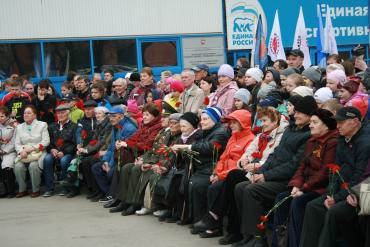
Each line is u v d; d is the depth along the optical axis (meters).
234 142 5.81
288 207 4.85
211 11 14.21
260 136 5.57
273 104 5.74
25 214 7.26
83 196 8.23
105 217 6.84
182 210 6.15
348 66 7.14
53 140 8.57
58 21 12.90
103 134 7.89
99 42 13.30
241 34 14.49
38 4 12.70
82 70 13.20
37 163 8.30
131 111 7.62
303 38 9.88
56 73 13.00
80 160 8.05
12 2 12.48
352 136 4.44
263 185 5.01
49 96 9.36
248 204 5.02
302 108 5.02
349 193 4.21
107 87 10.39
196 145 5.91
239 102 6.52
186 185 5.99
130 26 13.51
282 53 9.91
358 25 15.60
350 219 4.25
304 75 7.18
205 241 5.54
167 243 5.56
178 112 7.08
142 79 8.71
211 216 5.58
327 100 5.42
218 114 6.06
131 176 6.95
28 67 12.76
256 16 14.59
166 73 9.86
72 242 5.84
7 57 12.55
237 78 8.52
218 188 5.54
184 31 13.98
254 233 4.99
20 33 12.59
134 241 5.72
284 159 5.08
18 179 8.34
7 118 8.58
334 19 15.34
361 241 4.38
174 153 6.38
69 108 8.59
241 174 5.36
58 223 6.68
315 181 4.64
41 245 5.80
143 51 13.67
